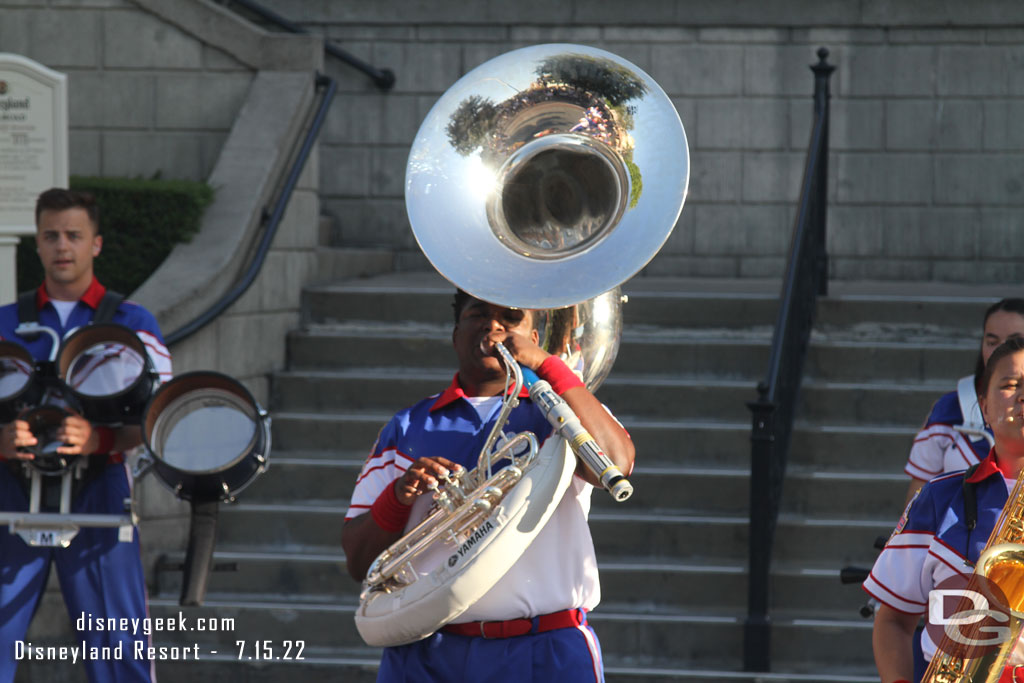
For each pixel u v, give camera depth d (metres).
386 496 8.07
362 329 21.84
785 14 27.72
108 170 23.98
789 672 15.25
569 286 7.64
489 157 8.21
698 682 14.90
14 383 11.57
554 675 7.98
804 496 17.70
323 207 29.03
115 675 12.26
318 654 15.94
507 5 28.19
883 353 20.03
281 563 16.98
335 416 19.75
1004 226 27.66
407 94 28.67
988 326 10.90
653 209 7.79
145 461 11.30
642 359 20.42
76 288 12.49
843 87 27.84
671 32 28.08
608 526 17.17
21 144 16.89
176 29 23.77
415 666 8.16
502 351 8.02
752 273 28.19
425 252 7.88
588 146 8.11
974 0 27.28
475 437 8.38
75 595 12.18
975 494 8.01
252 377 20.03
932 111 27.70
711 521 17.11
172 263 19.48
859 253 28.09
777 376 16.08
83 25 23.86
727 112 28.08
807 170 20.48
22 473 11.95
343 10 28.55
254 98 23.03
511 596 8.03
